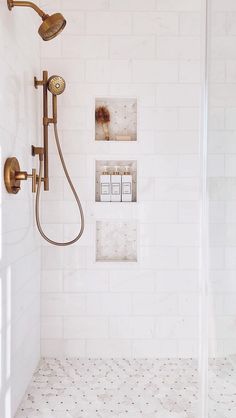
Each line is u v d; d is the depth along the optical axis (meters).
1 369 1.66
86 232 2.56
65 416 1.84
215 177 1.31
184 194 2.58
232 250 1.15
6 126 1.75
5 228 1.72
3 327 1.69
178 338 2.59
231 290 1.16
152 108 2.57
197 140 2.58
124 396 2.03
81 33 2.55
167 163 2.57
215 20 1.31
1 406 1.66
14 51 1.89
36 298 2.43
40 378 2.25
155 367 2.42
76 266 2.57
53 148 2.55
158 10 2.56
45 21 1.83
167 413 1.86
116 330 2.58
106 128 2.65
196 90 2.57
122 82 2.56
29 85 2.21
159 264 2.58
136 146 2.57
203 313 1.47
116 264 2.57
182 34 2.56
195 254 2.59
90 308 2.57
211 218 1.36
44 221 2.55
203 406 1.47
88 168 2.56
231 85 1.14
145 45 2.56
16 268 1.92
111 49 2.55
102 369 2.38
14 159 1.80
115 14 2.56
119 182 2.59
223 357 1.24
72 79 2.55
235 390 1.15
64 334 2.57
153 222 2.58
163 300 2.59
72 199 2.56
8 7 1.78
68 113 2.55
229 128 1.16
